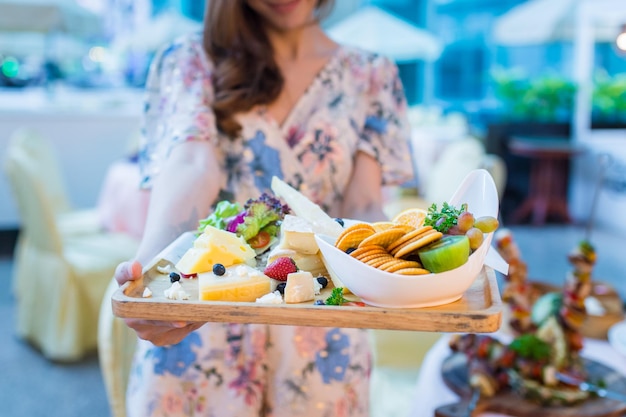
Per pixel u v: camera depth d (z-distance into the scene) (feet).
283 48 4.46
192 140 3.96
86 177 18.16
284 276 2.82
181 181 3.71
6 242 17.48
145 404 3.97
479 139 21.93
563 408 4.00
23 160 10.65
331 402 4.07
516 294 4.50
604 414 3.95
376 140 4.64
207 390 3.97
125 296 2.59
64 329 10.52
